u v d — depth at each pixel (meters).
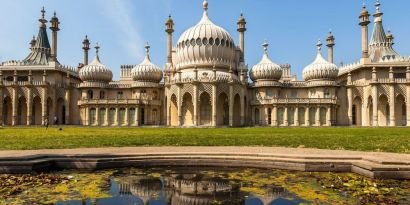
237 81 70.44
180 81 68.12
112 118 73.81
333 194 9.41
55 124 73.62
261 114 74.06
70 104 79.00
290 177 12.02
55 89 77.12
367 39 73.12
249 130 44.09
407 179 11.69
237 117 73.94
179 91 68.25
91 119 74.19
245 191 9.84
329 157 13.74
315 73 75.19
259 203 8.50
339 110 74.31
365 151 16.58
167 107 71.25
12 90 73.31
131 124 73.44
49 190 9.88
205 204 8.43
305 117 70.88
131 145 20.17
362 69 73.19
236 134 32.72
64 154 14.44
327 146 19.31
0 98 72.81
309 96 76.81
